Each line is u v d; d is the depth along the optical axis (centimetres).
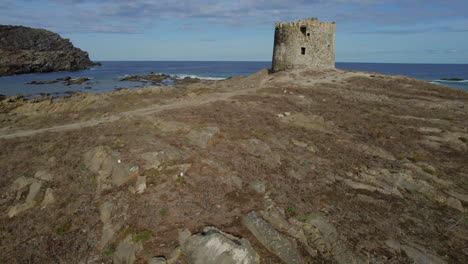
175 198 923
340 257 711
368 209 927
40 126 1838
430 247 759
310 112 2042
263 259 701
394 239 784
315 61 4019
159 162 1125
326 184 1087
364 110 2120
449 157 1316
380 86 3022
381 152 1361
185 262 695
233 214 872
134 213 861
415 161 1273
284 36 4062
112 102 2473
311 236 793
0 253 753
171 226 805
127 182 1021
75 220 876
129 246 738
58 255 743
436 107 2198
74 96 2998
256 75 4288
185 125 1623
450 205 957
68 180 1068
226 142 1410
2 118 2094
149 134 1488
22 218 899
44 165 1190
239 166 1168
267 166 1207
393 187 1064
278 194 995
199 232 778
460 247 760
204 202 913
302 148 1418
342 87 3030
